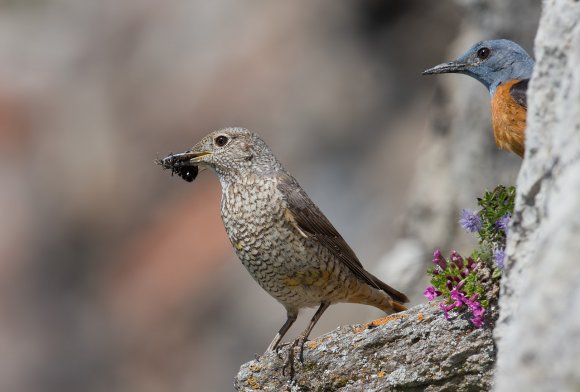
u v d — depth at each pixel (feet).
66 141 78.74
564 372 11.54
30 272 73.97
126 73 79.41
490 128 34.40
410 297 35.99
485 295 17.67
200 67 75.31
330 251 23.44
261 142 24.27
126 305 68.95
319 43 70.49
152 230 71.36
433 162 37.58
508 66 23.52
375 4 69.41
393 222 58.59
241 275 63.62
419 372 18.37
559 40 14.02
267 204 23.36
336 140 65.82
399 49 67.41
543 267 12.25
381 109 66.18
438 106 38.17
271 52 72.13
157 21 79.97
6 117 80.59
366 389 19.04
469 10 35.73
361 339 19.30
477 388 17.98
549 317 11.89
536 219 14.15
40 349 71.00
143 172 73.97
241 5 76.28
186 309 64.69
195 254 67.31
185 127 73.36
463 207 35.17
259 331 60.29
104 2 84.58
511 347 12.69
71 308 71.31
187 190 71.61
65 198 76.02
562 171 13.14
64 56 83.56
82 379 69.21
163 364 64.59
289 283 23.72
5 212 76.74
